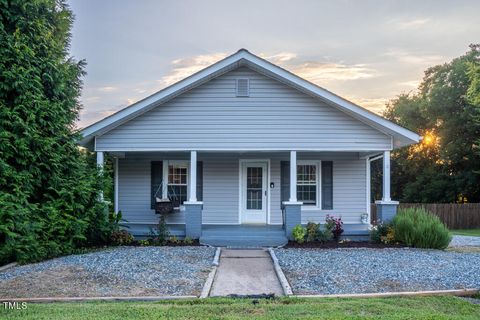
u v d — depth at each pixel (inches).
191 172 506.6
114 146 510.9
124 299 249.8
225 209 596.7
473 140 1226.0
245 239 481.1
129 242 481.1
